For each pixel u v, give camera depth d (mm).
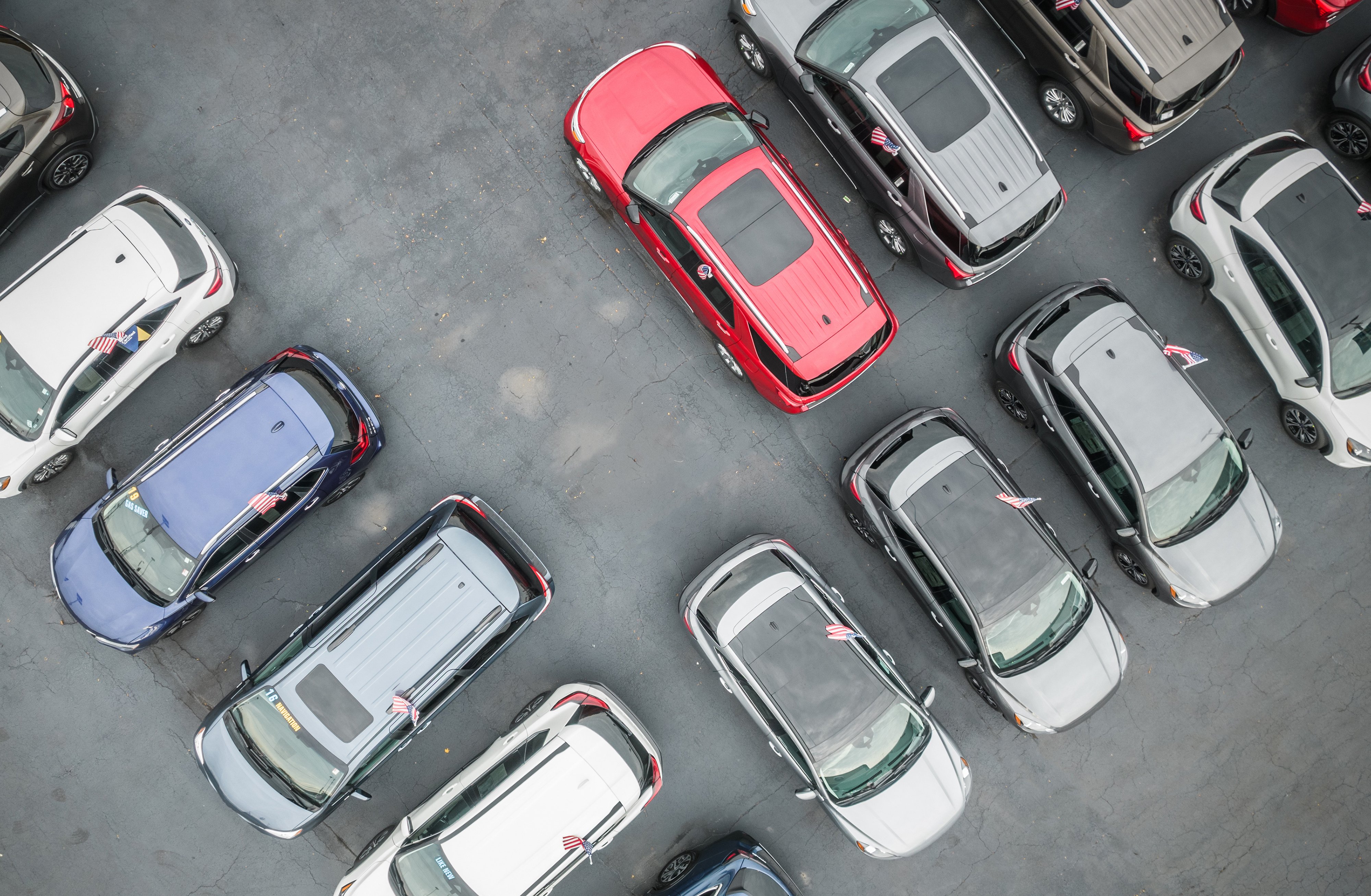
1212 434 9844
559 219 10484
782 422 10680
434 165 10414
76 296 9172
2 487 9461
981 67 9602
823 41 9500
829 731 9430
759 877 9883
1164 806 10961
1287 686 10961
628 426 10562
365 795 9617
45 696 10211
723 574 9711
